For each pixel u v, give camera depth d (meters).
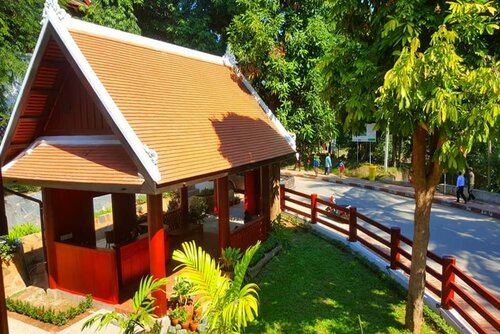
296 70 13.64
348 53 6.52
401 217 16.41
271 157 10.83
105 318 5.34
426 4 5.58
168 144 7.59
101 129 7.92
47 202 8.55
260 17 12.98
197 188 21.03
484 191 19.36
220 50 20.11
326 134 14.62
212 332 5.16
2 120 13.16
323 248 11.89
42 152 8.33
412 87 4.88
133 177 6.77
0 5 12.80
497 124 4.82
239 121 11.15
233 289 5.05
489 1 5.11
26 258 10.41
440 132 5.54
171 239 12.31
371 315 7.95
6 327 4.33
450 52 4.65
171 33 21.67
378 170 28.14
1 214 4.90
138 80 8.49
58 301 8.45
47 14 7.26
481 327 6.70
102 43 8.42
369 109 5.93
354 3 6.05
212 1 19.12
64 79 8.03
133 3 20.48
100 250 8.08
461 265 10.91
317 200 13.92
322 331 7.34
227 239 9.76
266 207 12.41
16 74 12.90
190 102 9.66
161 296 7.32
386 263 10.34
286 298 8.62
